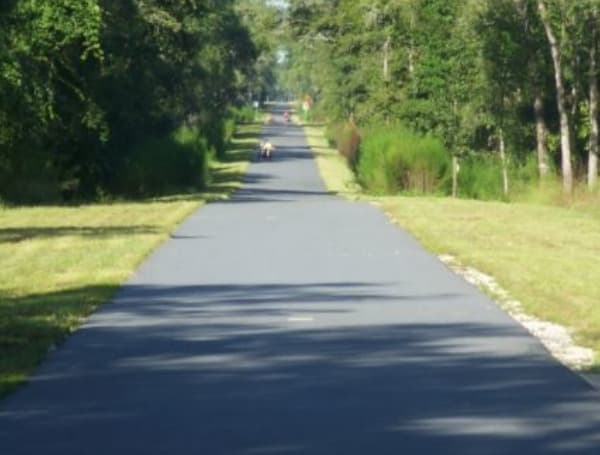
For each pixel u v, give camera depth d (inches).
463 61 2861.7
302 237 1530.5
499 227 1728.6
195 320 873.5
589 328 832.9
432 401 610.5
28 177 2459.4
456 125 2940.5
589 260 1298.0
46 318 864.9
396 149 3034.0
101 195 2751.0
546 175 2655.0
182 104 3690.9
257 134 7317.9
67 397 619.5
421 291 1032.2
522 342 786.2
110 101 2689.5
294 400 610.5
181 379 663.8
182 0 2721.5
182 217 1897.1
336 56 4441.4
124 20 2564.0
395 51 3336.6
